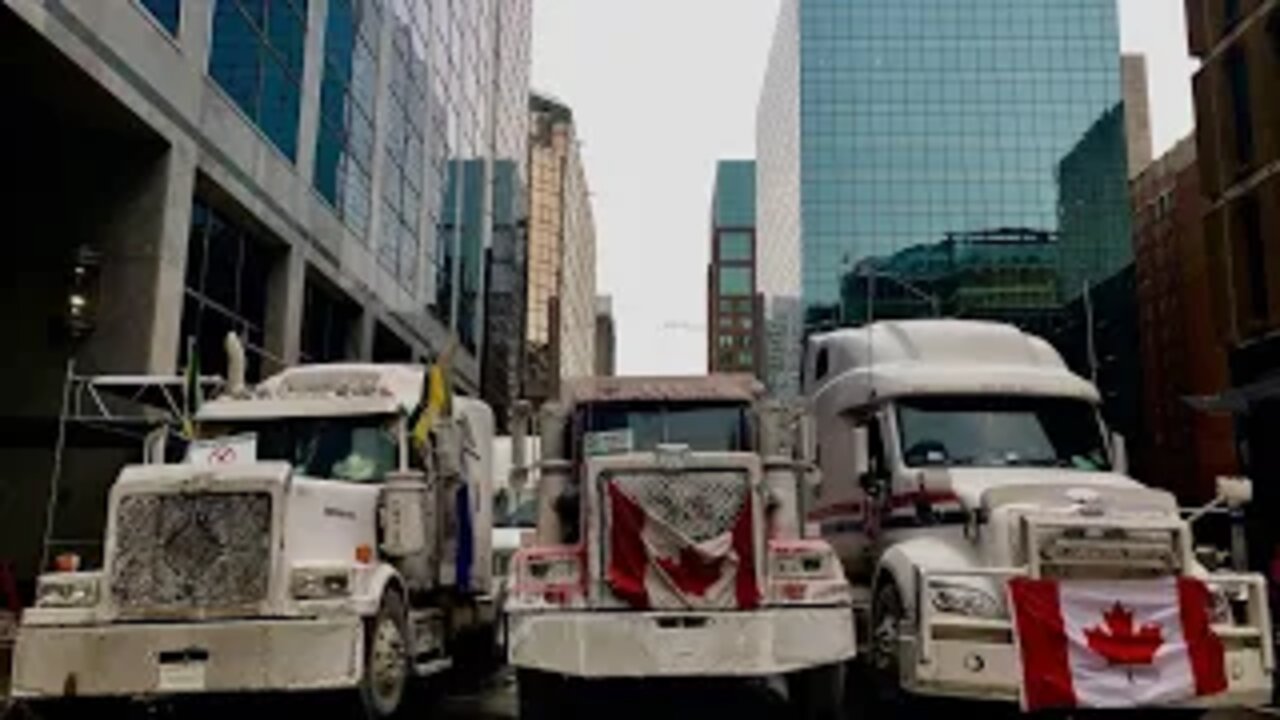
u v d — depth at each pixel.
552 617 9.06
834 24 103.56
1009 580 9.16
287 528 8.84
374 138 35.09
